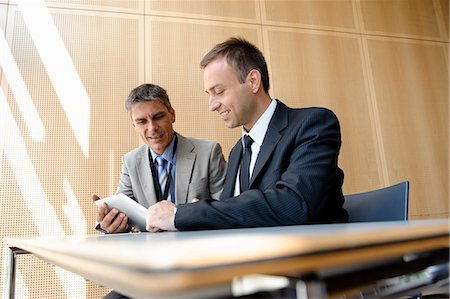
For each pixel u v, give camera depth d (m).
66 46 2.50
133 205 1.22
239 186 1.35
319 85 2.94
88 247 0.45
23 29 2.45
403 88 3.18
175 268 0.28
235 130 2.68
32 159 2.28
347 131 2.91
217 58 1.25
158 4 2.77
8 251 1.35
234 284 0.36
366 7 3.30
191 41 2.76
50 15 2.53
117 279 0.34
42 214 2.23
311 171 0.95
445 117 3.23
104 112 2.46
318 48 3.03
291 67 2.91
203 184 1.84
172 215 0.93
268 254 0.33
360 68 3.10
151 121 1.80
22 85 2.36
